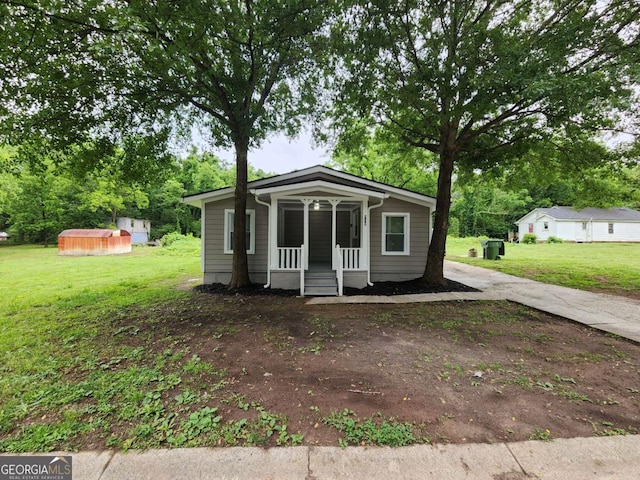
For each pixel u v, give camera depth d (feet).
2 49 15.43
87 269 41.34
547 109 21.74
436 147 29.37
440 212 28.19
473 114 20.86
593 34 18.06
